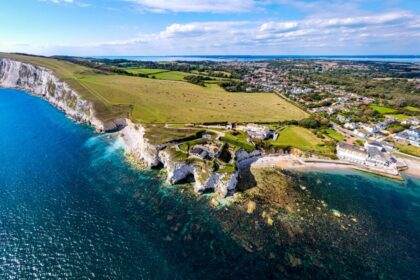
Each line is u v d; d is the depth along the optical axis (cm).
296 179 9006
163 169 8944
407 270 5472
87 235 5797
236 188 8038
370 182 9169
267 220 6669
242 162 9819
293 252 5716
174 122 12456
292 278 5091
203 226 6291
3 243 5444
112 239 5719
